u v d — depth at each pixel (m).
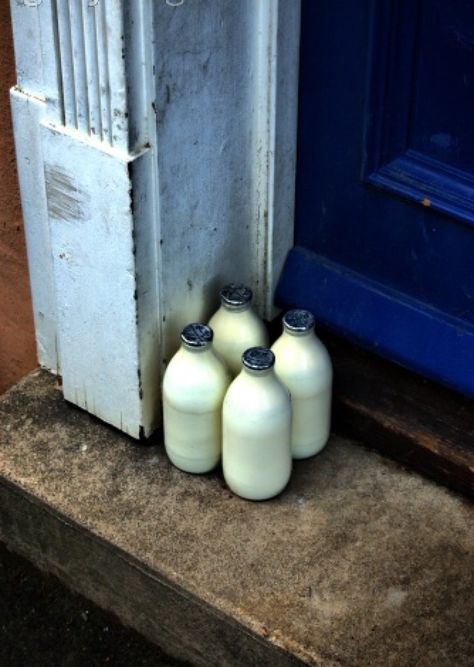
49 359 1.83
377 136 1.60
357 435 1.72
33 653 1.72
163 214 1.55
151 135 1.48
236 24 1.51
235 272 1.73
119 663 1.70
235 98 1.57
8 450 1.72
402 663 1.47
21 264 1.83
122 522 1.62
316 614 1.52
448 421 1.67
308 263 1.75
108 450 1.72
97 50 1.43
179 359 1.60
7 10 1.58
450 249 1.62
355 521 1.62
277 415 1.56
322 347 1.62
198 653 1.63
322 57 1.59
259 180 1.66
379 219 1.66
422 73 1.52
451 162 1.57
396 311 1.69
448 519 1.62
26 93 1.58
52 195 1.58
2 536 1.81
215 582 1.55
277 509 1.63
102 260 1.58
